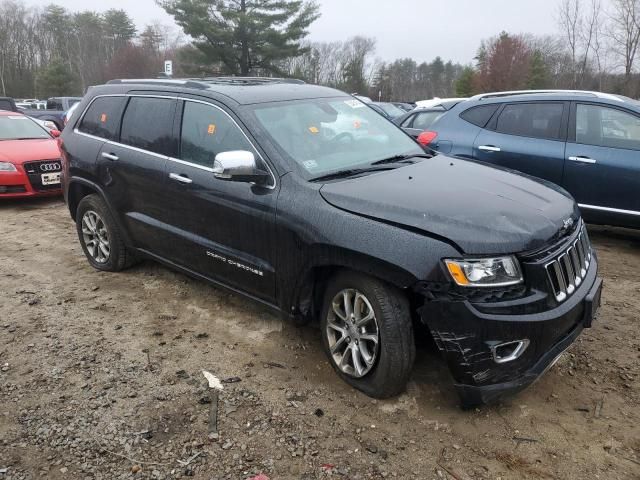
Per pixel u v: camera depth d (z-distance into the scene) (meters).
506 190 3.42
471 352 2.81
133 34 86.38
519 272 2.85
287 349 3.90
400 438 2.97
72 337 4.11
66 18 87.50
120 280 5.22
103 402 3.29
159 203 4.43
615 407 3.20
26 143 9.08
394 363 3.07
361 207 3.16
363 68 67.88
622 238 6.45
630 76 26.25
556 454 2.84
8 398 3.35
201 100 4.16
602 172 5.73
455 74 80.62
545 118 6.21
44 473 2.75
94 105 5.29
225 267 3.98
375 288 3.06
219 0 39.25
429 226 2.92
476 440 2.95
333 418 3.13
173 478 2.70
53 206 8.68
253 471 2.74
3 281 5.26
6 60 82.81
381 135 4.38
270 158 3.63
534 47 48.62
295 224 3.38
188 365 3.71
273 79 4.92
